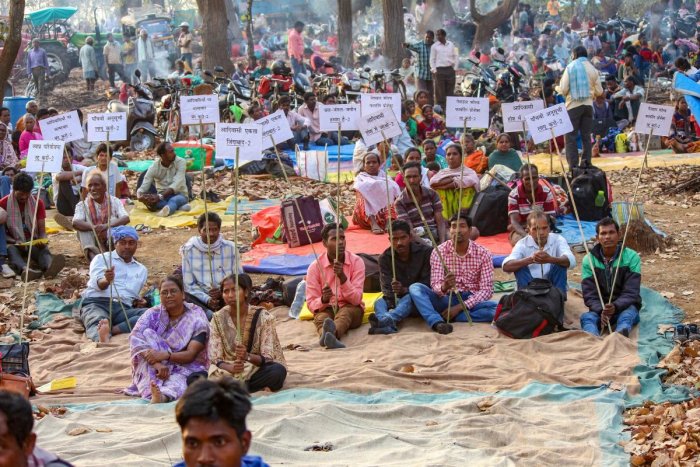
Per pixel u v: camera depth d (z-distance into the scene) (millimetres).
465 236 11969
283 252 14758
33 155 11633
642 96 27656
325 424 8234
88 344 11664
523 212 14500
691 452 7766
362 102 13445
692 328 10805
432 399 9156
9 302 13234
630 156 24000
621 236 14594
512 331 11188
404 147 21906
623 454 7785
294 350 11125
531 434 8109
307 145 25484
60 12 45812
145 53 42938
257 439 7609
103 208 14906
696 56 37156
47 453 4078
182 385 9477
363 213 15820
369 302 12297
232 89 27266
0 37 19562
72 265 15023
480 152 18547
